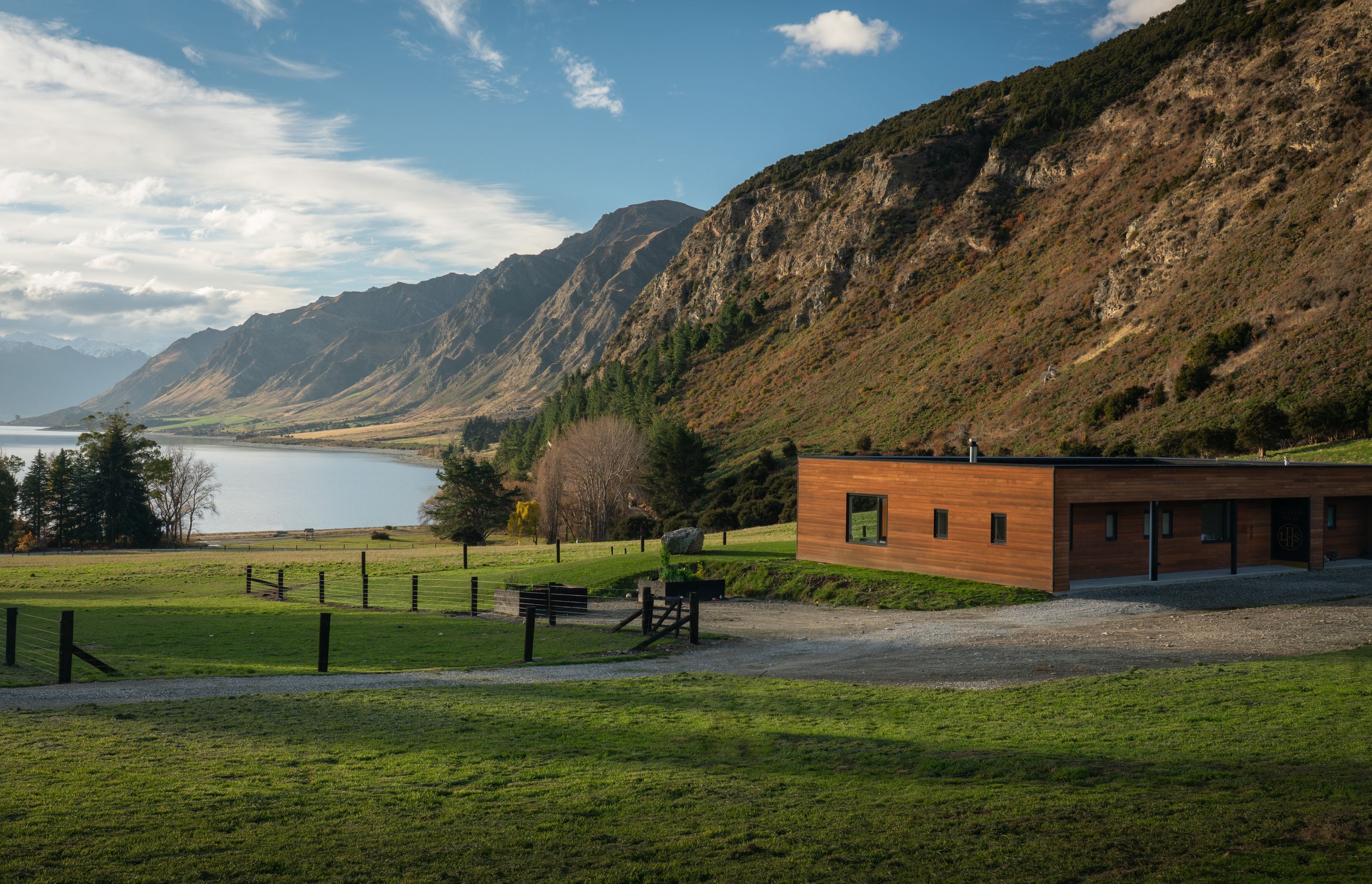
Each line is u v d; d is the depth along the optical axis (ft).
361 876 22.72
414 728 41.06
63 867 23.08
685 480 313.32
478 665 64.85
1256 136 321.11
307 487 633.20
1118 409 241.55
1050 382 289.94
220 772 32.86
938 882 21.36
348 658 69.67
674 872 22.79
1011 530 96.37
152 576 165.07
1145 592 93.40
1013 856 22.61
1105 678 49.06
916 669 58.18
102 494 353.51
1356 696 39.45
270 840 25.40
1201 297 271.90
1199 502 107.14
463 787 31.14
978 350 345.51
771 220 578.66
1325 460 164.35
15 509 366.63
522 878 22.58
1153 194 350.02
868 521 129.59
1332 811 23.97
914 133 531.09
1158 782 28.40
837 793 29.58
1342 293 222.69
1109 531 101.96
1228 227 295.07
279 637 83.41
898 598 95.76
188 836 25.63
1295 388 201.26
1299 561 109.40
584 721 42.73
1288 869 20.33
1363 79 296.30
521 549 199.52
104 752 35.60
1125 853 22.31
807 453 326.65
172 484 376.48
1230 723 36.04
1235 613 78.23
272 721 42.37
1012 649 64.49
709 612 96.22
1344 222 249.55
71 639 54.44
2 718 42.50
